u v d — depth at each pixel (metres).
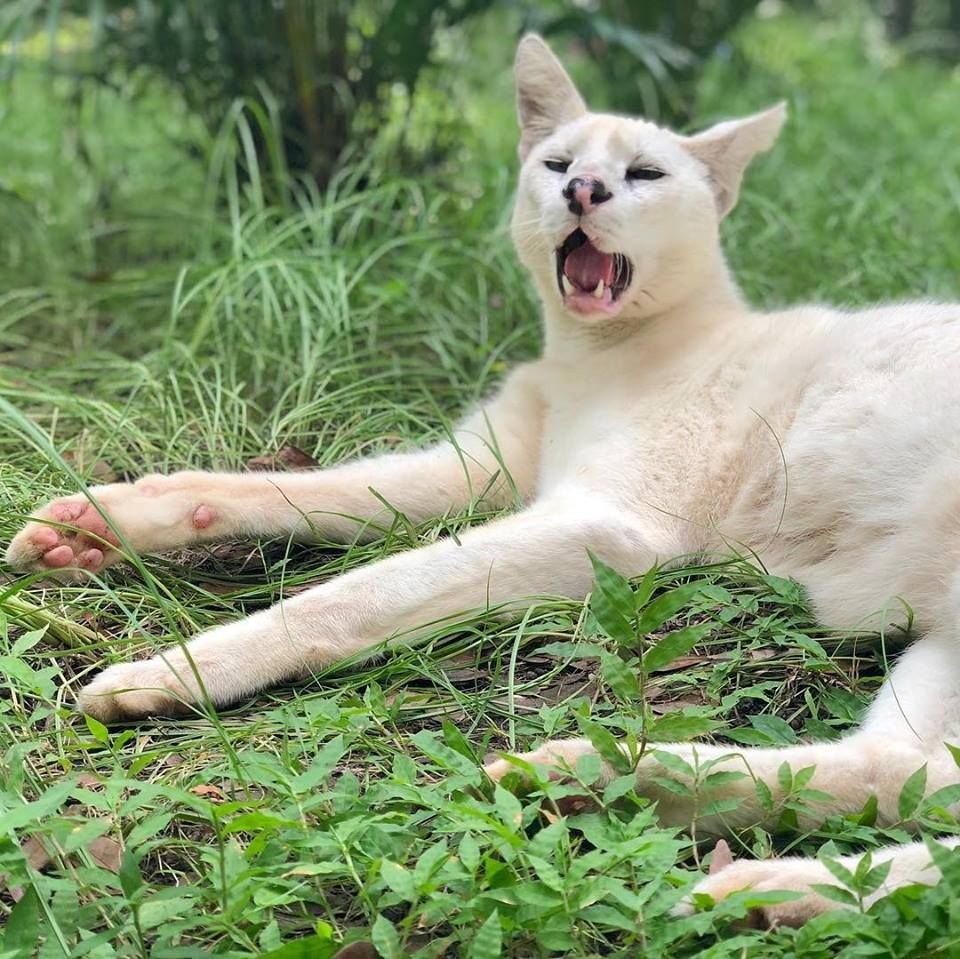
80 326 1.27
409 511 0.92
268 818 0.62
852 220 1.37
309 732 0.72
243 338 1.14
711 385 0.89
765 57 2.30
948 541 0.77
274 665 0.77
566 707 0.74
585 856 0.61
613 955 0.60
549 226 0.93
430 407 1.09
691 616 0.82
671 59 1.52
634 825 0.63
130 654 0.79
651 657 0.67
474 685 0.79
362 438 1.04
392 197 1.30
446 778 0.69
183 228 1.39
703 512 0.86
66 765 0.70
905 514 0.80
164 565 0.88
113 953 0.59
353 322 1.17
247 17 1.42
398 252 1.28
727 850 0.66
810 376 0.86
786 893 0.60
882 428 0.81
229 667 0.76
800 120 1.69
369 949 0.60
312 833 0.63
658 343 0.92
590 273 0.93
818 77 2.25
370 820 0.63
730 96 1.92
